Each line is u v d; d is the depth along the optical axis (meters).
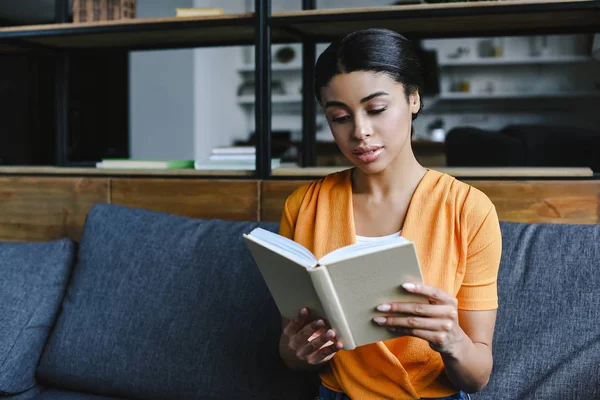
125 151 5.18
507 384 1.23
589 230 1.34
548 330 1.25
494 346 1.27
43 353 1.61
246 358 1.41
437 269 1.07
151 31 1.91
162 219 1.67
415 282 0.88
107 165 2.01
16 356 1.58
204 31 1.92
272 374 1.39
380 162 1.07
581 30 1.84
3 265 1.70
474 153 2.86
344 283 0.88
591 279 1.27
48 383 1.61
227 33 1.96
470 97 6.07
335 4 5.92
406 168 1.14
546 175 1.57
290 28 1.88
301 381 1.37
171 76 5.33
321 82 1.08
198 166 1.90
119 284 1.58
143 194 1.91
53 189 2.00
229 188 1.82
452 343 0.94
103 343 1.53
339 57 1.04
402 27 1.85
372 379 1.10
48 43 2.17
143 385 1.47
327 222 1.18
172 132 5.37
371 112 1.04
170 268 1.56
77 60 4.60
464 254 1.07
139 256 1.60
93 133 4.76
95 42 2.16
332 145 3.10
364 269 0.86
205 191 1.84
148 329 1.50
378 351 1.07
